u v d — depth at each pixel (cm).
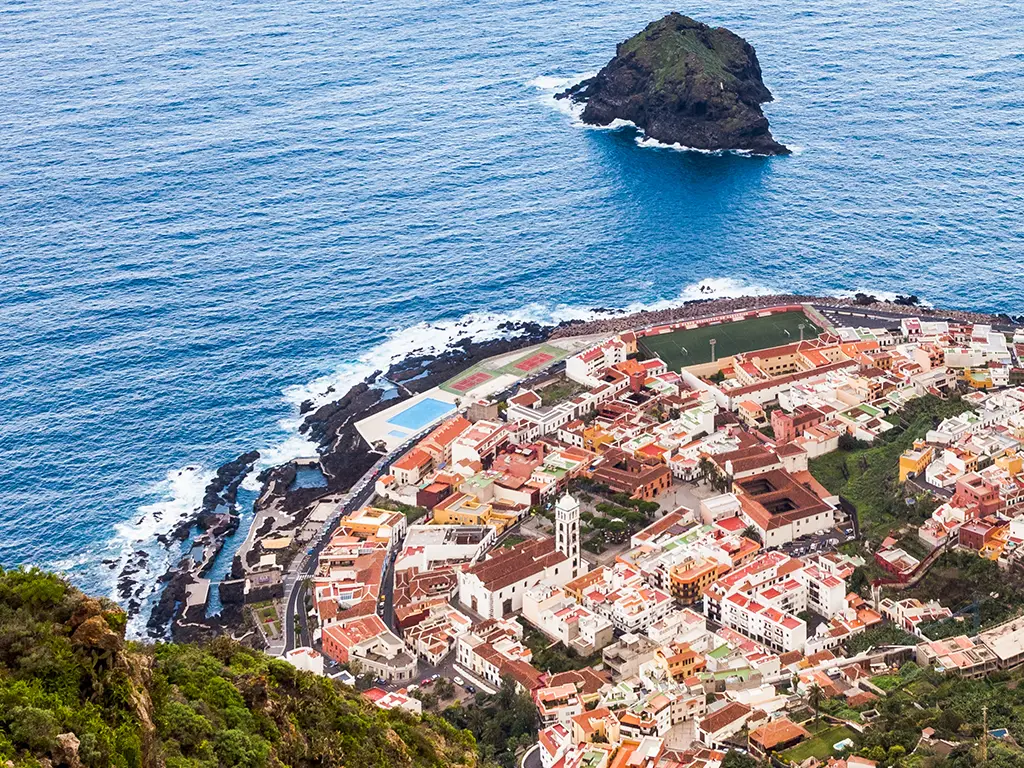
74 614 14262
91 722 13312
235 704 15975
